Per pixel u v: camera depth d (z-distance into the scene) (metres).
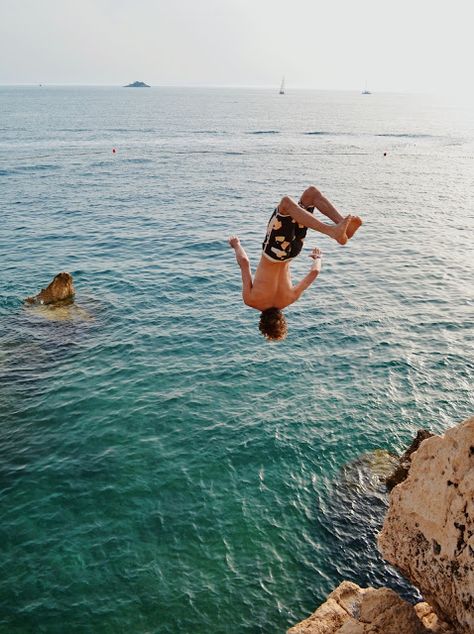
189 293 27.05
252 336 22.42
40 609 10.91
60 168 64.19
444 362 20.44
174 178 60.28
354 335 22.55
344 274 30.28
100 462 15.02
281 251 6.94
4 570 11.73
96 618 10.77
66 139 96.25
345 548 12.70
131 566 11.95
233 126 136.00
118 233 37.25
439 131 139.00
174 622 10.78
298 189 55.97
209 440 16.03
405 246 36.09
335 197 53.03
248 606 11.20
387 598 8.80
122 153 79.56
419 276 30.02
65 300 25.67
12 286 27.14
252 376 19.42
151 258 32.25
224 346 21.55
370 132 131.25
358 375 19.55
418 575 8.03
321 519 13.47
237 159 77.25
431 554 7.77
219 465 15.09
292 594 11.52
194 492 14.13
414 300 26.50
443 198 53.84
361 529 13.20
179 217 42.31
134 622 10.74
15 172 60.28
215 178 61.16
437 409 17.67
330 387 18.80
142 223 40.12
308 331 22.89
